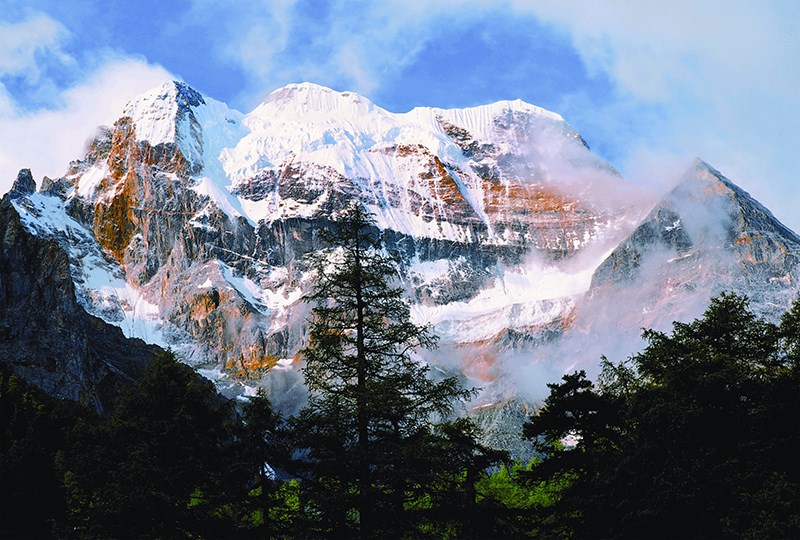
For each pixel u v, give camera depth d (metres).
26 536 65.25
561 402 66.88
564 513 66.50
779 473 61.28
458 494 62.84
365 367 61.62
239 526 66.38
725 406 63.97
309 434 61.41
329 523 59.75
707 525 58.41
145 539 60.97
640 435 64.50
